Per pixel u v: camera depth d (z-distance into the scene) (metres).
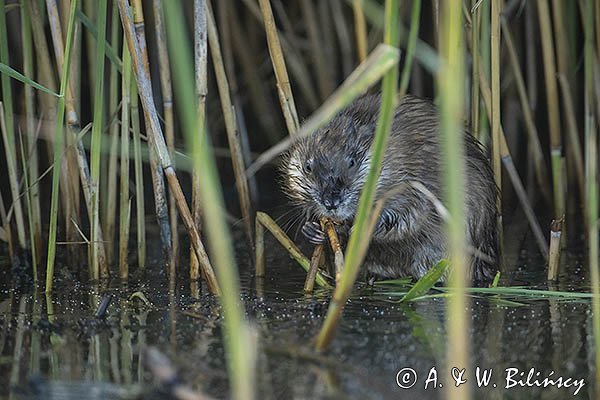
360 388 6.74
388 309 8.95
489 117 11.23
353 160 10.27
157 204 10.46
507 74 14.48
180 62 5.34
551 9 14.05
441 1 11.12
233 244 12.51
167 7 5.27
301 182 10.48
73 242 10.52
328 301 9.37
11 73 8.74
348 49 15.04
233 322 5.59
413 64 14.31
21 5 10.87
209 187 5.49
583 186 12.98
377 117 10.81
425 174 10.55
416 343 7.72
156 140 9.51
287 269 11.11
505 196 14.02
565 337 8.01
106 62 13.27
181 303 9.32
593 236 6.98
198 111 9.63
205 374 7.02
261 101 16.25
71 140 11.17
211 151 13.83
